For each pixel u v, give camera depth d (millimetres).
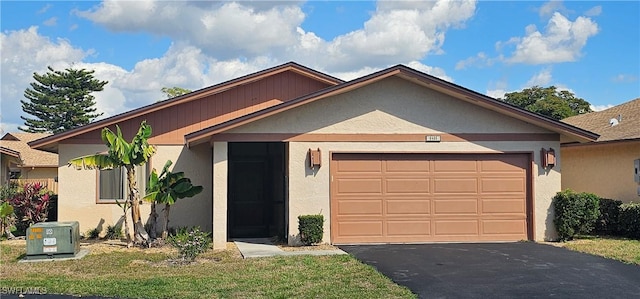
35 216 16391
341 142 13805
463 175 14125
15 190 17312
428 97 14078
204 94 16625
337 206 13789
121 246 13961
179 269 10586
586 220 13820
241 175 16375
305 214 13656
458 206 14086
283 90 17469
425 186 14031
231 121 13180
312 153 13562
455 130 14086
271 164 16453
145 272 10336
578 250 12445
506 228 14148
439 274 9883
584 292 8594
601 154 18828
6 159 18562
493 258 11484
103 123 15727
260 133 13570
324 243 13656
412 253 12156
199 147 16406
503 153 14164
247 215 16281
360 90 13945
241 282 9258
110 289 8789
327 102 13828
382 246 13289
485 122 14164
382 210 13906
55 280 9578
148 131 14000
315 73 17500
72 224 12312
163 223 16062
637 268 10352
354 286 8930
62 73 51031
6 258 12188
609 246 13016
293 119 13688
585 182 19797
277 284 9086
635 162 16359
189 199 16203
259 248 13164
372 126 13906
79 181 15930
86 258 11992
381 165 13969
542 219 14133
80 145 15883
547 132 14211
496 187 14172
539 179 14180
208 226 16250
